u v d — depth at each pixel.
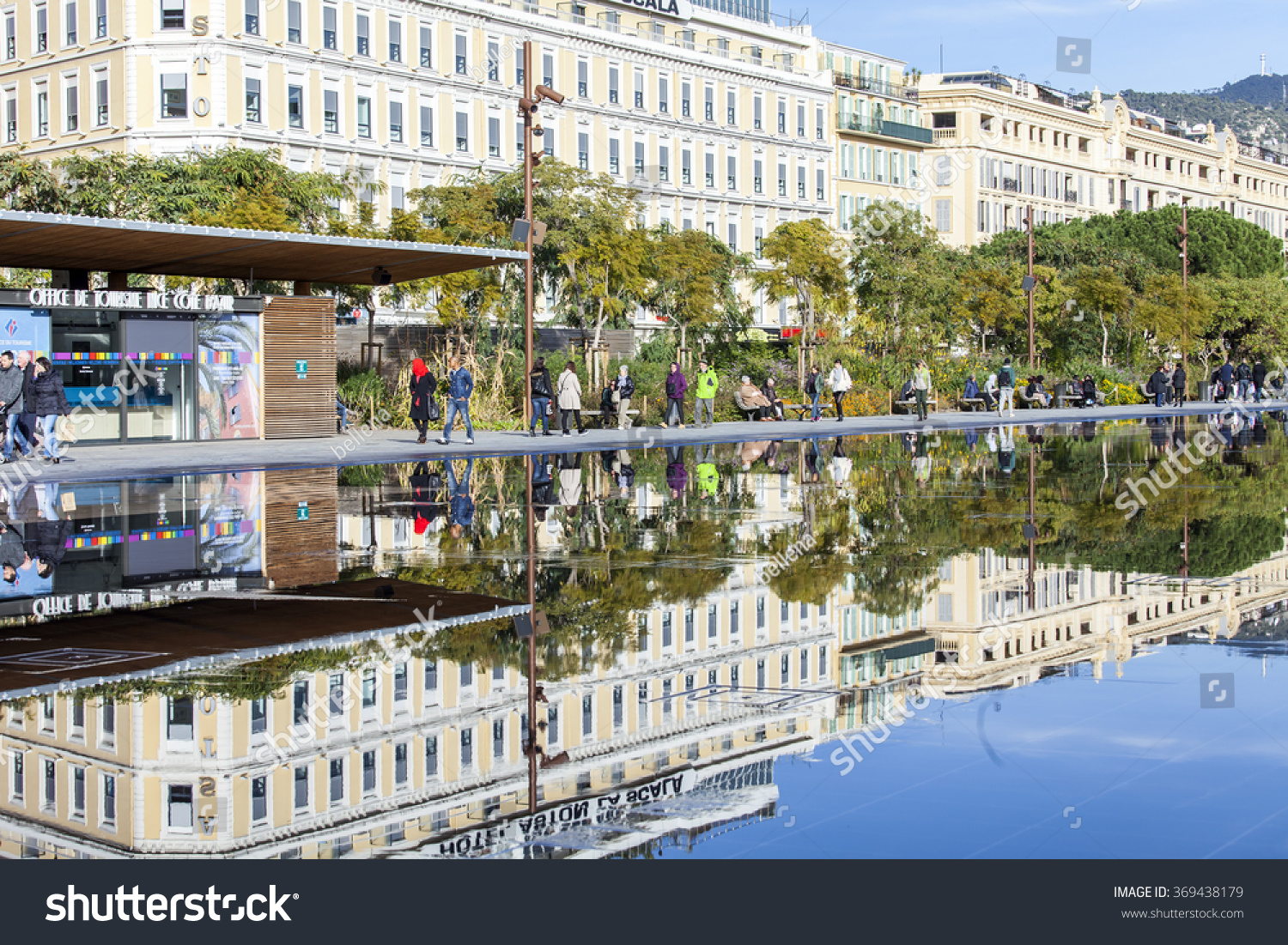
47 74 59.75
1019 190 102.44
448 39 65.69
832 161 90.19
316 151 60.25
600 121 73.69
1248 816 4.77
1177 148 124.56
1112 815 4.80
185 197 38.84
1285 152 160.25
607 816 4.85
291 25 59.00
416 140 64.44
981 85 101.25
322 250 25.00
